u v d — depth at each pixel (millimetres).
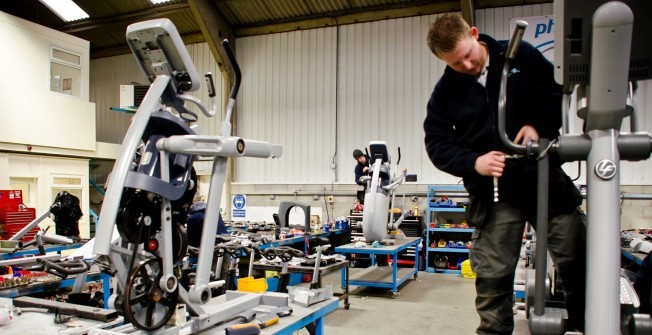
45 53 7332
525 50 1589
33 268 3162
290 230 6652
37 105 7172
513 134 1604
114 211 1564
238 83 1992
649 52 1177
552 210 1571
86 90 8055
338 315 4750
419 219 7473
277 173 8805
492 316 1651
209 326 1872
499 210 1642
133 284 1638
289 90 8773
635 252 3904
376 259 7402
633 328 1387
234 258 3451
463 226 7230
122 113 10125
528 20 7082
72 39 7793
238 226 7191
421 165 7879
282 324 2033
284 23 8758
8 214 5156
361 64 8305
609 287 1194
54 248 4648
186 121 1979
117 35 9891
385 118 8117
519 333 3135
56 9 8695
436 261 7266
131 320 1605
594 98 1177
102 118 10305
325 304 2428
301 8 8508
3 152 6793
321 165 8516
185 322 1794
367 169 6094
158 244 1715
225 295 2439
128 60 10141
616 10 1089
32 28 7148
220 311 1946
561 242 1573
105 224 1548
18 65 6934
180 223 1878
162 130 1797
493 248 1649
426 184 7770
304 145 8641
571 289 1594
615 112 1178
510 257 1640
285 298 2270
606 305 1194
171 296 1722
